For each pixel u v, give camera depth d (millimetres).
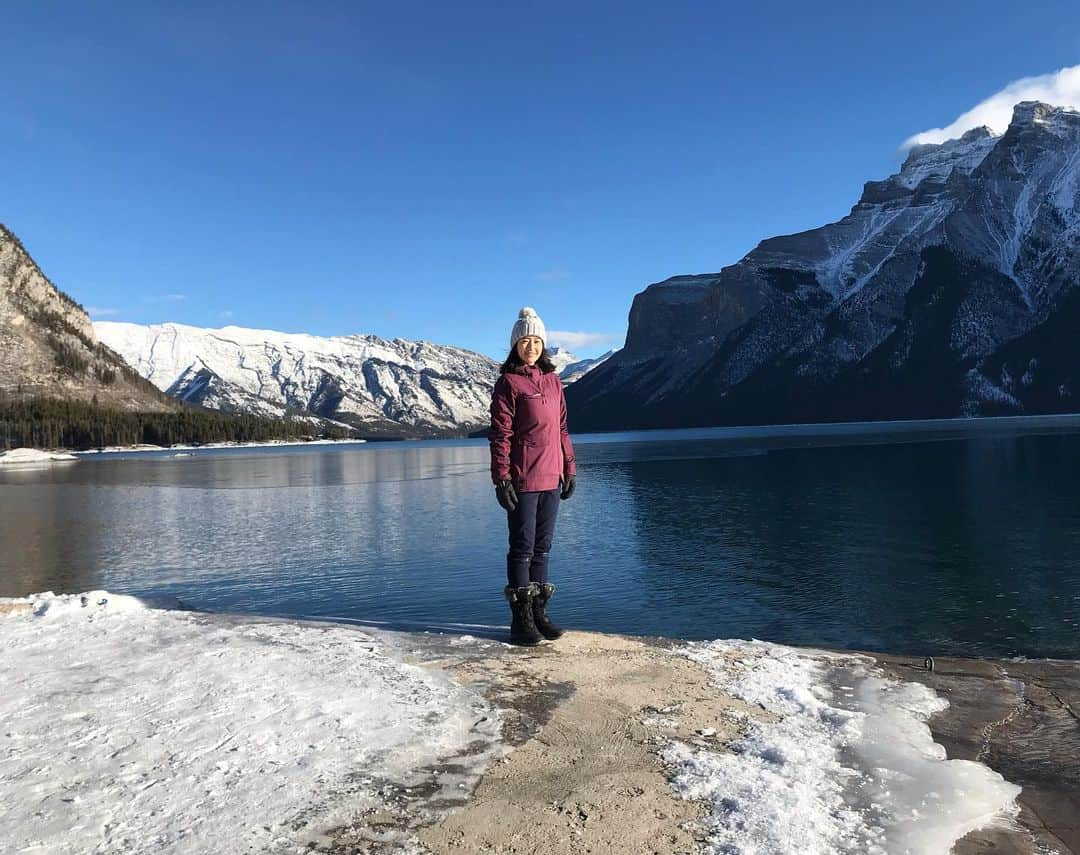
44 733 3359
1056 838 2715
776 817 2711
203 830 2529
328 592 10273
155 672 4312
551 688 4258
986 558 12211
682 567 11789
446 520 19344
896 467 33375
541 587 5469
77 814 2615
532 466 5418
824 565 11875
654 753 3330
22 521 21828
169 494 32469
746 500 22172
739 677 4555
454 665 4711
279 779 2928
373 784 2934
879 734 3658
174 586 11000
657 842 2551
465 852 2457
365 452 107562
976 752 3564
